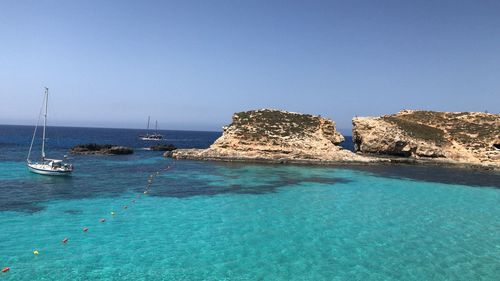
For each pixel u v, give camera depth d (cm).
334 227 2911
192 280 1897
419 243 2577
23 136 17688
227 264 2119
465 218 3294
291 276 1983
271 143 7662
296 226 2905
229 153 7494
